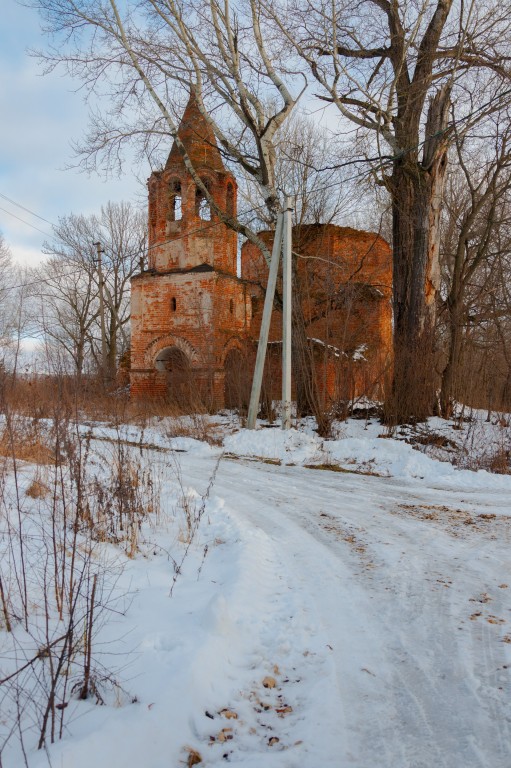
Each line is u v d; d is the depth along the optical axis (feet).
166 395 76.23
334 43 49.52
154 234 81.35
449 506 28.86
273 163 56.65
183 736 9.29
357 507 28.19
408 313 56.54
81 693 9.89
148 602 14.20
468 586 16.81
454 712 10.36
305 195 66.44
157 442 50.08
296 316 60.44
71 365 24.93
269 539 21.61
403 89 53.72
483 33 48.60
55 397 19.53
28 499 20.45
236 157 56.85
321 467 42.22
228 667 11.69
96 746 8.29
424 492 32.81
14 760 7.84
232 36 53.01
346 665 12.09
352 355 58.44
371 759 9.04
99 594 14.07
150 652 11.46
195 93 55.21
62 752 7.95
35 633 11.59
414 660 12.31
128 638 12.03
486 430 52.34
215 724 9.84
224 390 73.87
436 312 58.85
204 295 74.84
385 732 9.76
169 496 27.66
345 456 45.27
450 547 21.01
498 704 10.60
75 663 10.32
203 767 8.72
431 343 55.11
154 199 81.00
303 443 48.44
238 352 76.07
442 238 85.87
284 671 11.93
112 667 10.84
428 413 54.13
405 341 55.88
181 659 11.12
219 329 74.38
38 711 9.15
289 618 14.33
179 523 23.25
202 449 47.75
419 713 10.34
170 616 13.47
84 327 129.49
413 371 53.98
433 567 18.58
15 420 22.09
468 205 79.77
